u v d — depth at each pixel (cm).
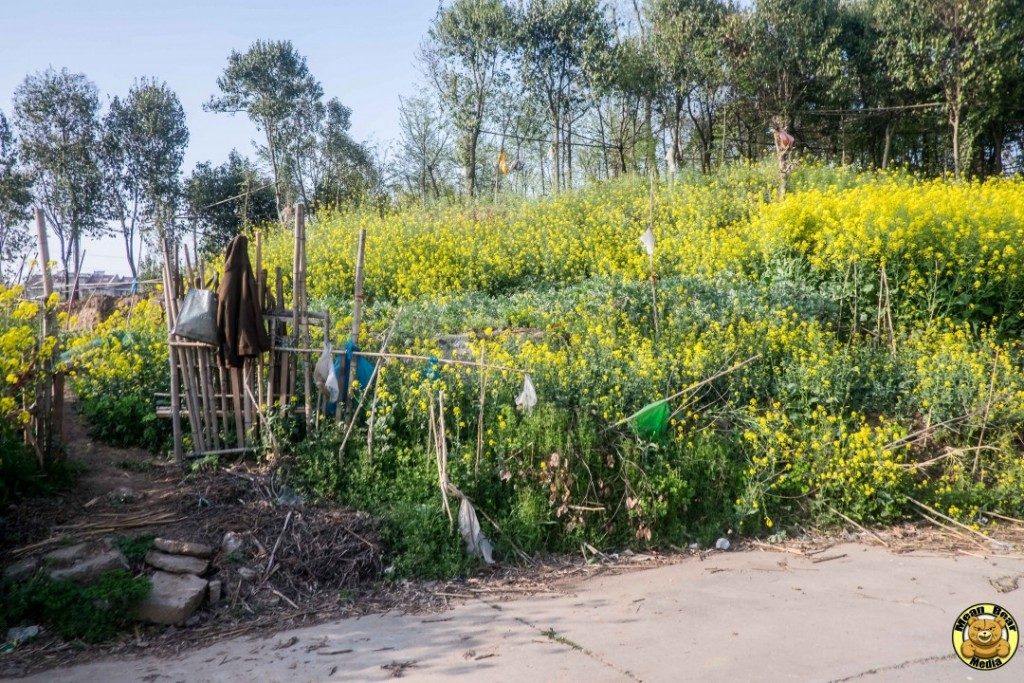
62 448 743
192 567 612
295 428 789
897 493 820
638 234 1603
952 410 935
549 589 641
